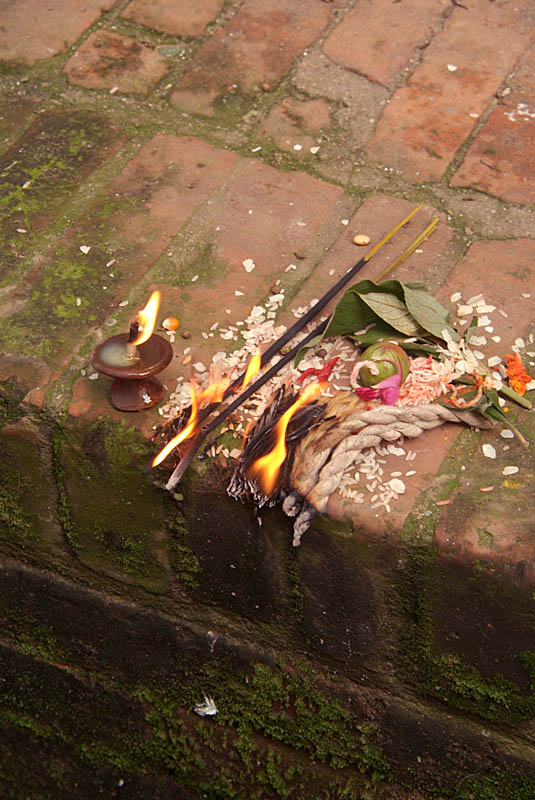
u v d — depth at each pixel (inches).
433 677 85.0
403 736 87.8
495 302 95.9
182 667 95.0
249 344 92.6
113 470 87.5
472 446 83.5
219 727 94.0
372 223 105.5
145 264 101.2
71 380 90.4
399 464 82.2
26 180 111.3
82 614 97.7
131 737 95.7
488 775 85.8
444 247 102.5
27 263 101.7
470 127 115.2
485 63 122.6
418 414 81.7
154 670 96.0
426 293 90.7
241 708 93.6
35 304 97.3
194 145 115.3
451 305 95.9
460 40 125.6
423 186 109.5
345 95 120.0
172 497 86.4
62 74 124.8
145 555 92.4
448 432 84.6
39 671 99.5
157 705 95.8
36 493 94.0
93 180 111.0
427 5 130.6
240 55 125.6
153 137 116.5
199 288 98.6
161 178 111.0
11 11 132.6
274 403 84.0
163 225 105.3
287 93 120.8
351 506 79.7
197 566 90.4
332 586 84.1
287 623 89.7
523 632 78.5
